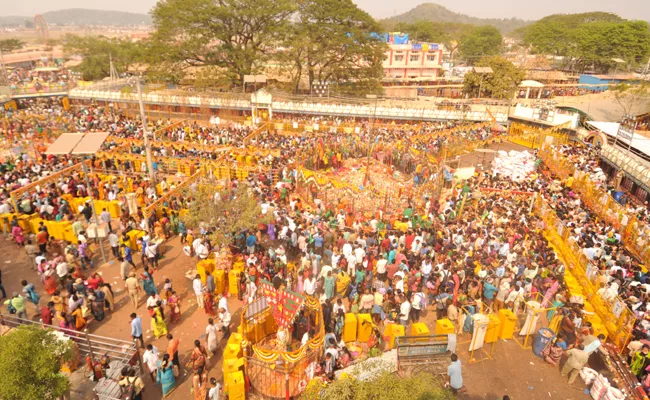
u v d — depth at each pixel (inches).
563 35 4923.7
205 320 669.3
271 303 555.2
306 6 2500.0
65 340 528.7
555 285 684.7
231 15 2401.6
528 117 2068.2
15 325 614.5
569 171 1327.5
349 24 2534.5
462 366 583.5
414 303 650.8
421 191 1163.3
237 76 2524.6
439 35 6092.5
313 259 735.1
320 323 567.5
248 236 805.2
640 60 4138.8
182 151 1451.8
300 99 2364.7
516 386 552.4
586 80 3722.9
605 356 569.3
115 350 573.9
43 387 416.2
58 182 1104.8
